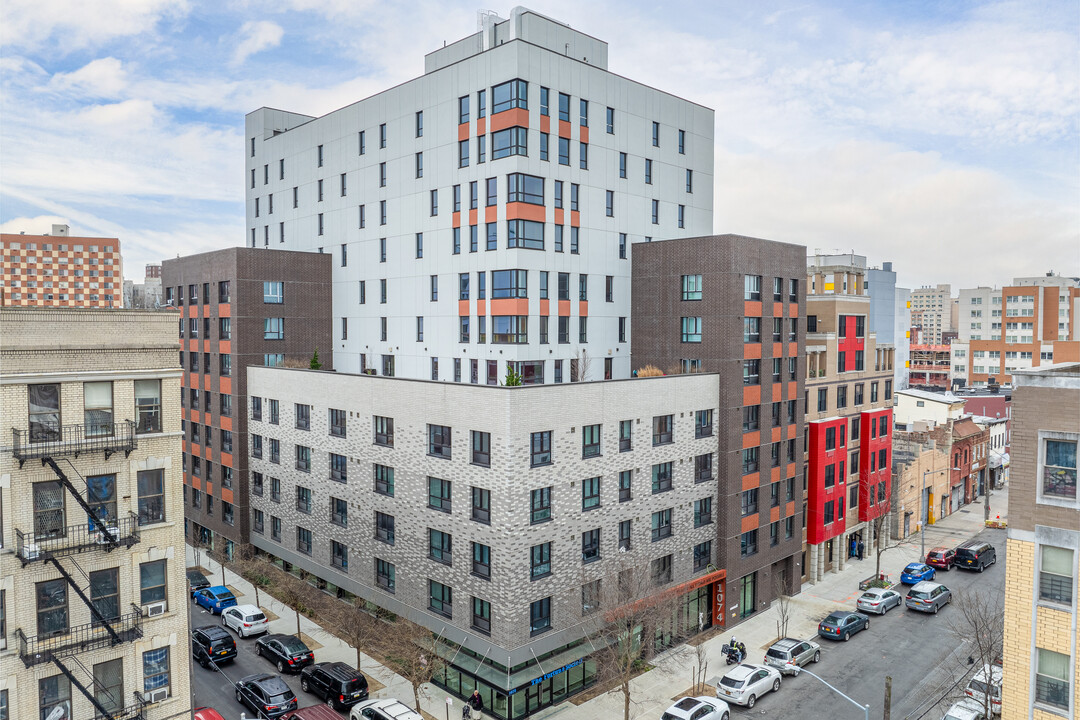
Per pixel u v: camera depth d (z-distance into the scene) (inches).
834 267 2249.0
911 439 2913.4
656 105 2155.5
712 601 1806.1
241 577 2158.0
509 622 1332.4
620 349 2052.2
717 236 1764.3
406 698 1440.7
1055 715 828.0
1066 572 824.3
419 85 2033.7
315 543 1891.0
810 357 2135.8
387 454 1622.8
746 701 1403.8
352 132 2276.1
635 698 1445.6
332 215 2368.4
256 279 2217.0
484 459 1380.4
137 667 1023.6
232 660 1598.2
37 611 946.1
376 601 1646.2
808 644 1608.0
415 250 2070.6
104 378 1000.9
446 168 1956.2
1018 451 852.6
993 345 5807.1
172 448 1059.3
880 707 1414.9
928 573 2137.1
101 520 999.6
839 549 2261.3
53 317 969.5
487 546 1376.7
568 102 1893.5
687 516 1711.4
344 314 2346.2
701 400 1729.8
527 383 1801.2
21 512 938.1
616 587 1504.7
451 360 1967.3
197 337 2401.6
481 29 2041.1
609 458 1519.4
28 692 932.6
